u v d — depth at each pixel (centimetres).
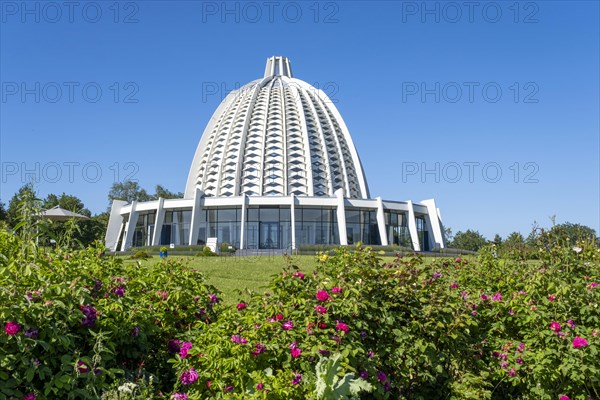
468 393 765
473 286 1120
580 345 776
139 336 738
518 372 833
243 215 6059
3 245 773
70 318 627
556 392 823
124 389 609
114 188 12750
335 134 8856
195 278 961
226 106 9550
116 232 6881
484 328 939
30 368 571
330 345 696
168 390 749
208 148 9094
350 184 8675
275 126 8819
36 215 789
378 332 778
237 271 2486
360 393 716
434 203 6925
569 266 1072
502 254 1325
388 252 5150
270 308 746
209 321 907
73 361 613
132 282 878
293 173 8331
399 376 766
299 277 812
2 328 575
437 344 829
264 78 9962
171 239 6425
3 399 550
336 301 753
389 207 6481
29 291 632
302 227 6244
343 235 6078
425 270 916
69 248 895
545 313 869
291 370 652
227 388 646
